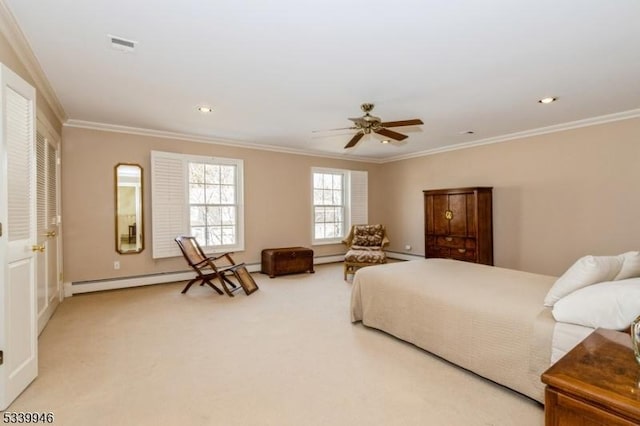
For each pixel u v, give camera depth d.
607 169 4.18
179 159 5.12
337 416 1.83
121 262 4.73
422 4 1.92
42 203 3.18
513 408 1.91
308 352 2.66
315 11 1.98
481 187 5.22
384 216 7.57
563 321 1.85
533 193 4.91
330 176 7.04
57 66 2.72
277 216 6.20
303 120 4.36
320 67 2.76
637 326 1.12
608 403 0.94
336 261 7.05
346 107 3.83
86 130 4.48
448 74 2.92
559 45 2.41
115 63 2.67
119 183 4.73
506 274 3.06
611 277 1.98
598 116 4.17
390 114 4.09
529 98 3.53
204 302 4.06
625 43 2.38
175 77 2.96
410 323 2.75
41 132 3.16
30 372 2.14
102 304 3.97
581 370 1.10
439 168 6.31
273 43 2.37
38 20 2.06
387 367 2.41
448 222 5.59
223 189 5.64
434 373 2.32
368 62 2.68
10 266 1.94
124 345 2.78
